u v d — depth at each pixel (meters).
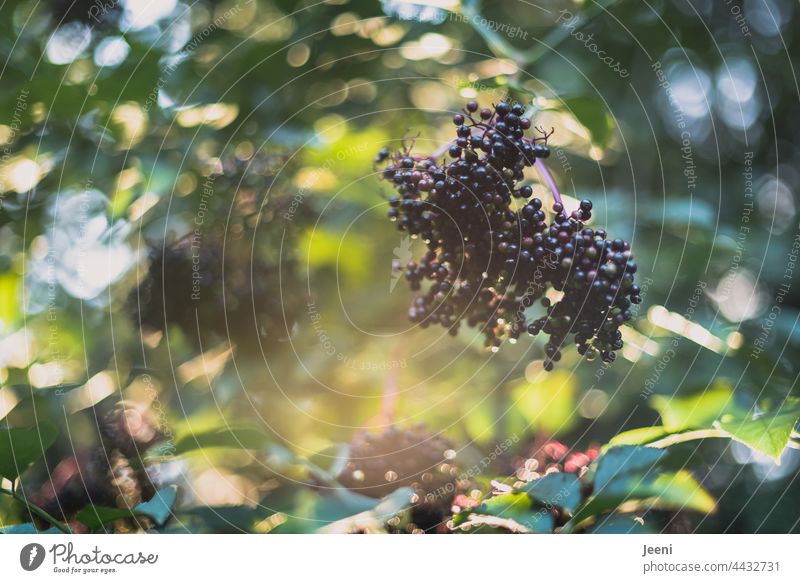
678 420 0.92
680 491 0.90
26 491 1.03
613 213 1.12
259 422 1.09
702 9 1.20
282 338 1.11
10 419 1.09
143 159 1.11
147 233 1.10
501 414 1.10
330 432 1.10
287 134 1.12
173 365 1.09
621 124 1.18
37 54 1.11
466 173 0.89
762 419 0.90
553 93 0.98
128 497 1.03
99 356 1.12
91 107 1.11
